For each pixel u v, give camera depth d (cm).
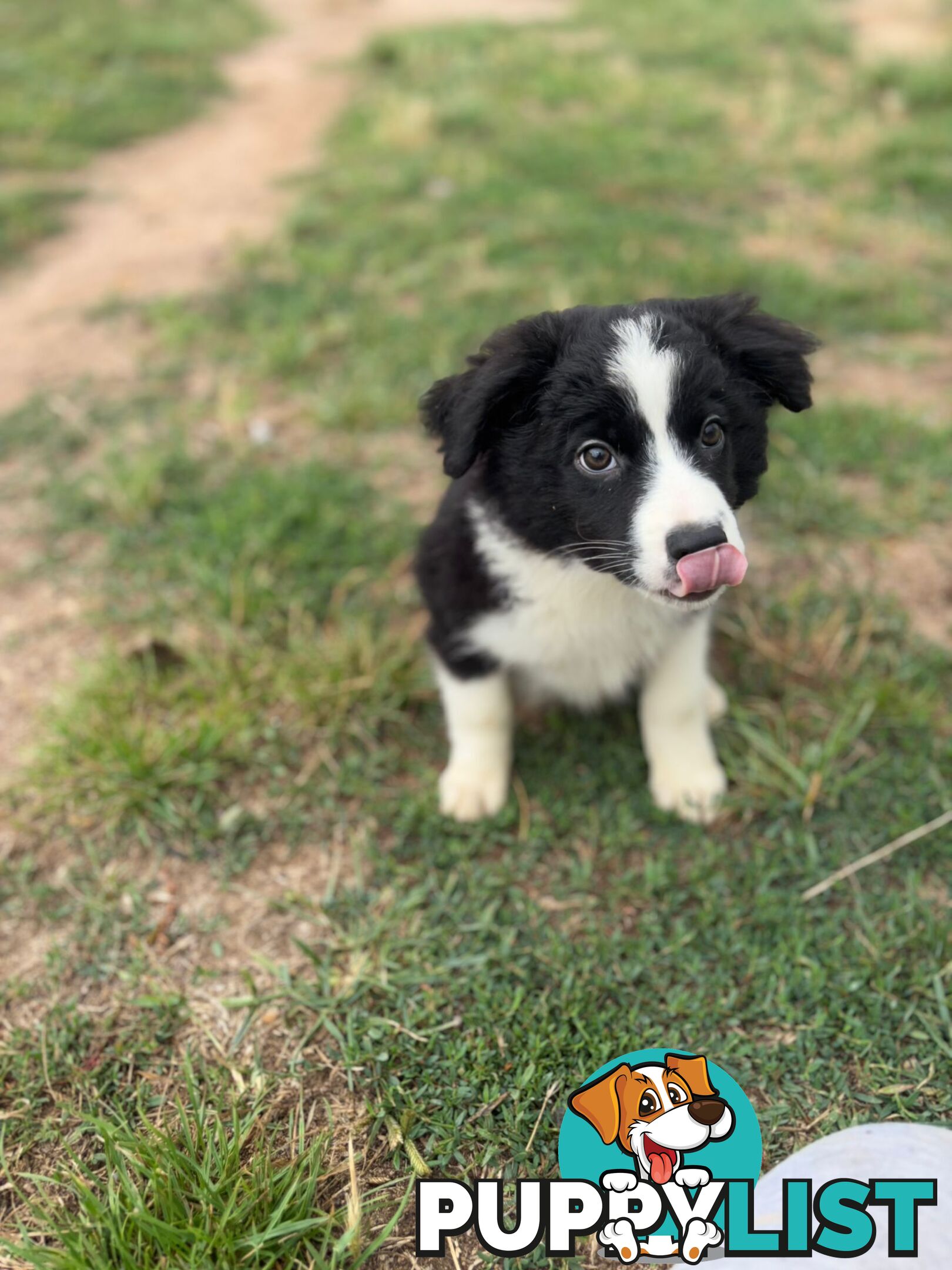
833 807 48
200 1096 37
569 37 211
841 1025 39
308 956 42
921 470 69
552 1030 39
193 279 104
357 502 70
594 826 48
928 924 42
